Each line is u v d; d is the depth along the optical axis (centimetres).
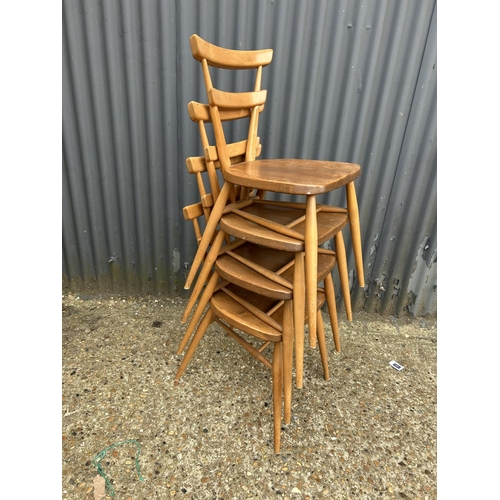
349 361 140
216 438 105
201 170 103
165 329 152
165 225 157
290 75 131
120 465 96
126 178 151
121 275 171
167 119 138
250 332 93
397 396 124
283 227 84
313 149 143
